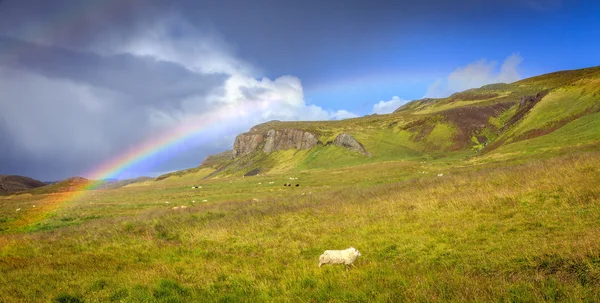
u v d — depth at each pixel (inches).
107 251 738.8
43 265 602.9
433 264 463.8
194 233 860.0
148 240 821.9
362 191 1283.2
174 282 443.8
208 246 738.2
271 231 807.7
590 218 516.7
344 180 2536.9
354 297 349.4
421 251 520.4
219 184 3324.3
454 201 770.2
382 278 410.0
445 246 517.0
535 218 566.3
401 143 5506.9
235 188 2684.5
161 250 717.3
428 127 5664.4
